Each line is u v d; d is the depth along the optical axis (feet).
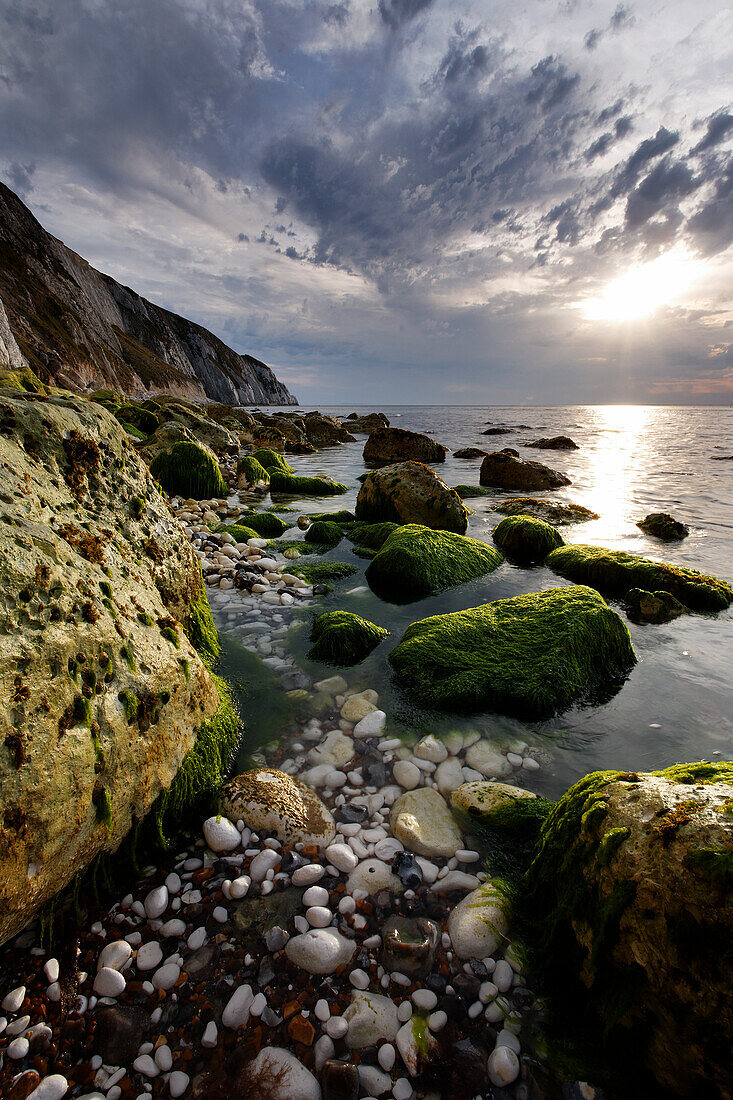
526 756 12.06
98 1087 5.86
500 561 27.40
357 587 23.25
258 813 9.56
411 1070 6.04
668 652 17.80
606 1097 5.64
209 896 8.20
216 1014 6.59
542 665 14.75
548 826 8.59
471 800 10.18
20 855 6.40
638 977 5.74
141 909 7.93
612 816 6.93
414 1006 6.69
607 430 142.82
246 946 7.44
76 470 11.00
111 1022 6.40
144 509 13.08
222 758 11.19
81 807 7.30
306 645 17.22
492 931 7.52
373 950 7.45
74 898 7.68
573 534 34.86
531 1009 6.66
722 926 5.19
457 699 13.80
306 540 30.81
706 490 51.47
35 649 7.25
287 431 98.94
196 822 9.75
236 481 51.34
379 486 36.19
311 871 8.55
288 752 11.84
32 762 6.70
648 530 35.06
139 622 10.10
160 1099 5.77
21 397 11.15
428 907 8.13
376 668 15.80
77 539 9.64
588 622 16.26
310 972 7.10
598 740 12.74
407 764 11.43
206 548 26.05
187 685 10.69
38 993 6.68
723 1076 5.02
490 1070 6.00
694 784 7.04
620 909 6.02
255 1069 6.00
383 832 9.64
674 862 5.78
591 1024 6.23
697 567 27.71
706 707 14.29
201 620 15.26
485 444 103.14
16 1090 5.74
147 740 9.02
